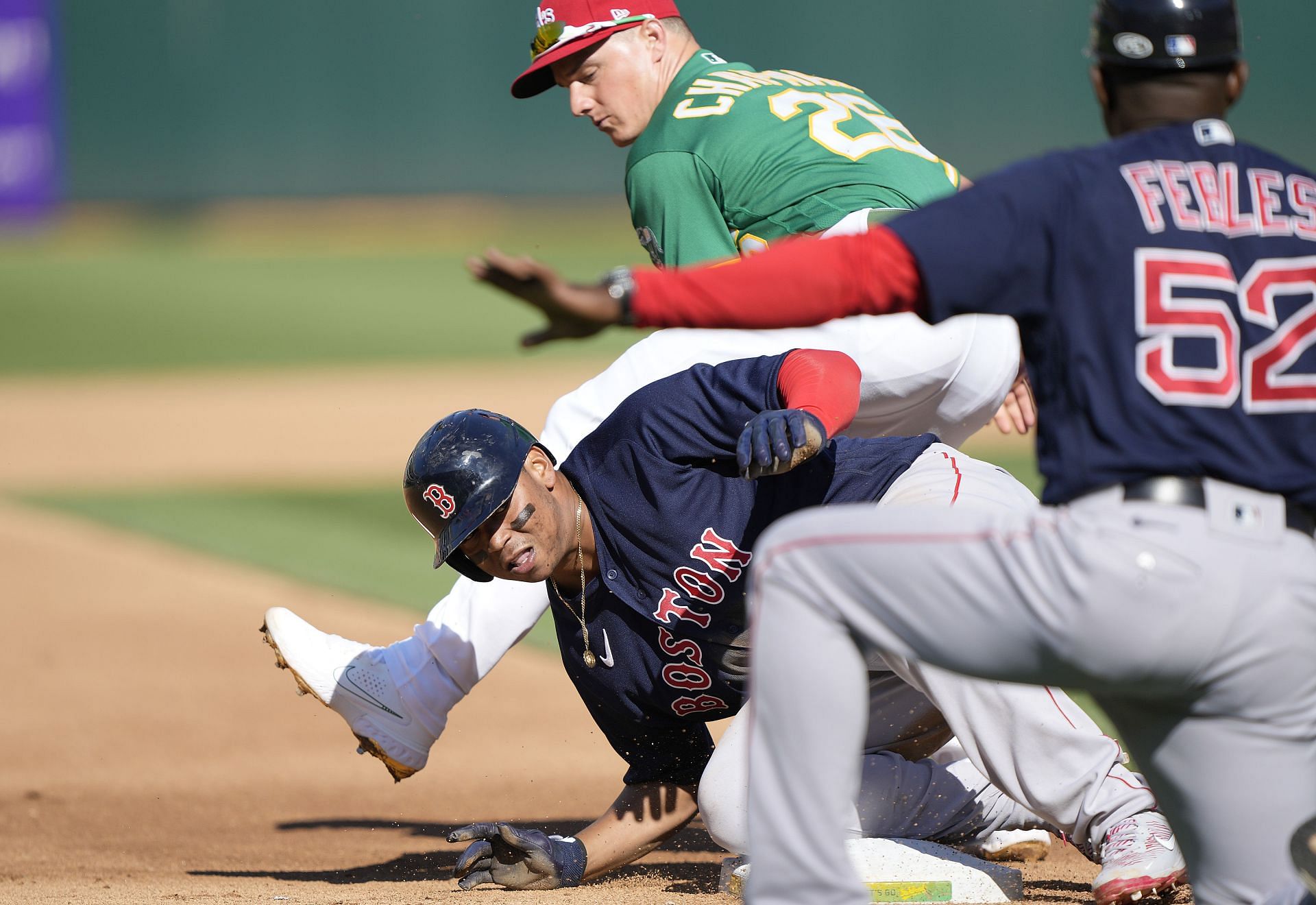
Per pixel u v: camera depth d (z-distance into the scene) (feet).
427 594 98.63
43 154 324.39
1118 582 23.39
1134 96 26.08
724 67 52.03
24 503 136.46
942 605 24.57
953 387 48.21
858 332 46.37
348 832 55.83
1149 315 24.17
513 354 225.56
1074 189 24.68
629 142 53.36
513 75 347.36
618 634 40.19
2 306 256.52
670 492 38.01
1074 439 24.57
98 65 324.39
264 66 333.42
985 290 24.45
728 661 39.70
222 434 169.48
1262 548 23.81
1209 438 23.89
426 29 339.77
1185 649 23.63
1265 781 24.75
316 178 339.16
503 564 38.37
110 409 186.60
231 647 91.45
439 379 203.21
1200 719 24.81
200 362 218.18
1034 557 23.91
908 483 38.70
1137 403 24.03
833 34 332.80
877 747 44.37
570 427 47.29
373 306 265.13
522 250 306.35
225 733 73.87
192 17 327.06
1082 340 24.36
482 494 37.58
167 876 47.52
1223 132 25.64
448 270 302.25
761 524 38.09
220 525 125.08
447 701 46.19
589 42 51.24
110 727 74.64
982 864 40.29
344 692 45.80
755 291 24.41
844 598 25.17
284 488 140.05
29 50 319.88
